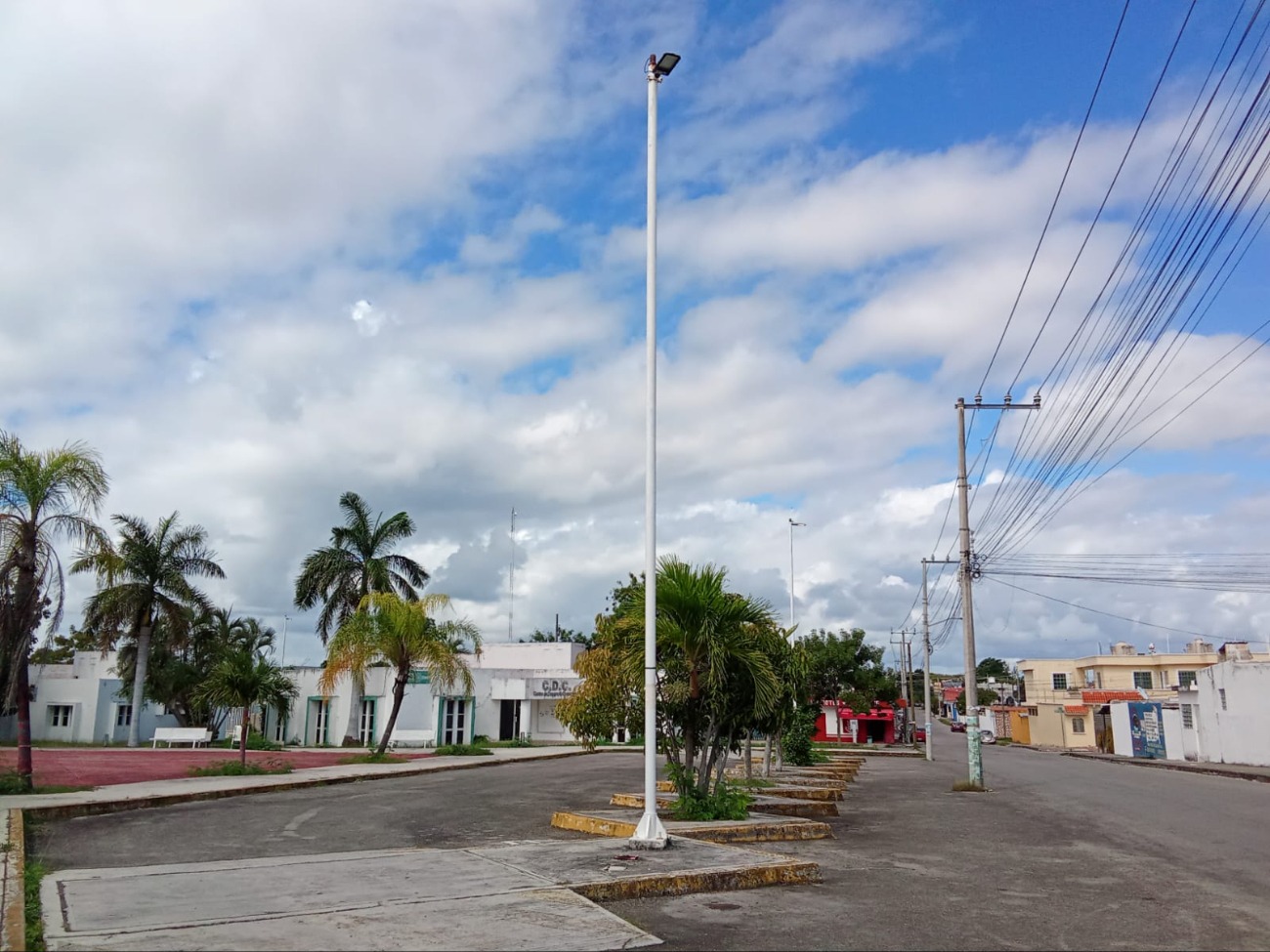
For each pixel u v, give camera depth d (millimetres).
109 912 7016
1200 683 45438
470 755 35531
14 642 17391
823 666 71062
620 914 7812
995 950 6996
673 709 14281
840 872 10562
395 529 42312
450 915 7137
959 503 29188
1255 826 16453
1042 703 78375
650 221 12109
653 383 11820
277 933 6434
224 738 46688
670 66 12227
